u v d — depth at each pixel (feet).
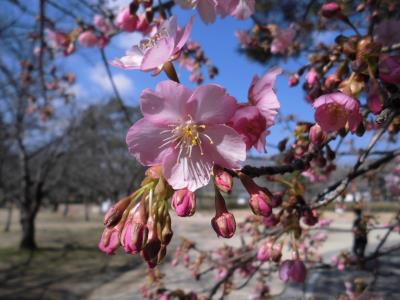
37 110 29.60
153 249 3.10
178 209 3.12
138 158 3.28
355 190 20.30
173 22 3.43
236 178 3.57
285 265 6.28
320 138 3.88
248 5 4.88
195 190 3.18
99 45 11.60
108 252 3.24
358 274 23.50
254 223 13.60
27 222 42.24
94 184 62.03
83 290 26.53
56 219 82.28
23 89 28.53
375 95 3.97
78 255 38.73
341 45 4.45
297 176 6.04
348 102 3.69
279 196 6.01
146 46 3.88
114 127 55.16
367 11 7.06
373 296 11.67
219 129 3.26
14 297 24.97
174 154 3.27
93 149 56.90
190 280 23.86
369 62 3.96
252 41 13.29
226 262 12.67
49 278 29.81
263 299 15.25
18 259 36.47
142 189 3.26
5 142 41.75
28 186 42.80
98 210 111.24
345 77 4.48
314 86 5.57
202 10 4.70
